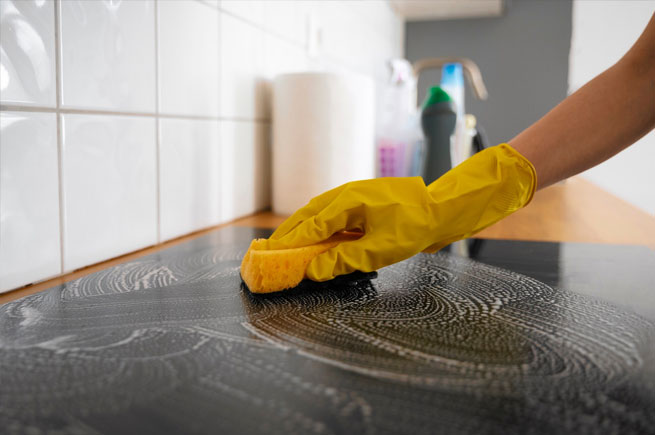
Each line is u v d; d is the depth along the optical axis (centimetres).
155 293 49
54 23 51
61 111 52
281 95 92
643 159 132
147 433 25
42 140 50
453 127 105
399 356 34
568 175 54
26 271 50
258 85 95
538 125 54
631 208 112
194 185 77
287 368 32
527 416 26
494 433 25
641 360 34
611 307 45
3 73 46
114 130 60
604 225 91
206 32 78
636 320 42
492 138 208
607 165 174
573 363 33
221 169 84
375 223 48
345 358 34
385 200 48
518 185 50
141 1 63
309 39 118
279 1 102
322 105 90
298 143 92
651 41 50
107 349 35
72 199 54
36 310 43
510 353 35
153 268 58
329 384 30
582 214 104
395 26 197
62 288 50
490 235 81
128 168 63
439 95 104
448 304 46
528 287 52
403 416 26
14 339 37
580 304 46
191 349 35
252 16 92
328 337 38
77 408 27
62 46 52
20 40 47
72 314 43
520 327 40
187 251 67
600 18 179
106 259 60
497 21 203
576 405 27
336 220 48
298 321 41
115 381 30
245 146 92
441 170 105
